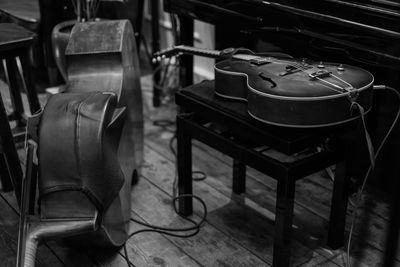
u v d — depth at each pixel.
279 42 2.05
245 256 1.89
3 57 2.06
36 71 3.50
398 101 2.02
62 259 1.88
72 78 2.00
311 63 1.76
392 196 1.25
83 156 1.61
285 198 1.61
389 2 1.58
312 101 1.47
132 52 2.21
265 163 1.64
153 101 3.07
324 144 1.76
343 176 1.78
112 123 1.69
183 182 2.05
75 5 2.89
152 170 2.44
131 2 2.92
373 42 1.62
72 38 2.01
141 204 2.19
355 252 1.90
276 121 1.53
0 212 2.14
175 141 2.72
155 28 2.92
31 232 1.60
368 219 1.85
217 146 1.82
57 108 1.66
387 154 2.14
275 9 1.87
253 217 2.10
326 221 2.08
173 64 3.14
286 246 1.69
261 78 1.63
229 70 1.73
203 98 1.81
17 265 1.51
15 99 2.65
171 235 2.00
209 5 2.14
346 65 1.74
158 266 1.84
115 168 1.72
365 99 1.57
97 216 1.64
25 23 2.98
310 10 1.76
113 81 1.98
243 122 1.64
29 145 1.71
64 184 1.61
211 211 2.14
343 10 1.66
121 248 1.93
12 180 2.04
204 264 1.85
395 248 1.28
